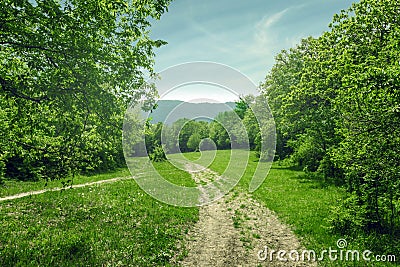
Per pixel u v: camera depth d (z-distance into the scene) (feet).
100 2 28.53
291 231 35.58
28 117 28.12
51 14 26.32
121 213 41.73
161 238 31.86
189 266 25.48
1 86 26.66
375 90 26.25
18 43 27.22
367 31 54.29
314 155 84.48
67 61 29.53
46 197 51.67
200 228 37.52
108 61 32.78
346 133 32.12
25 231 31.94
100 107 30.81
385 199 31.45
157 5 31.91
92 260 24.48
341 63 49.06
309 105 85.92
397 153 28.30
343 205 34.78
